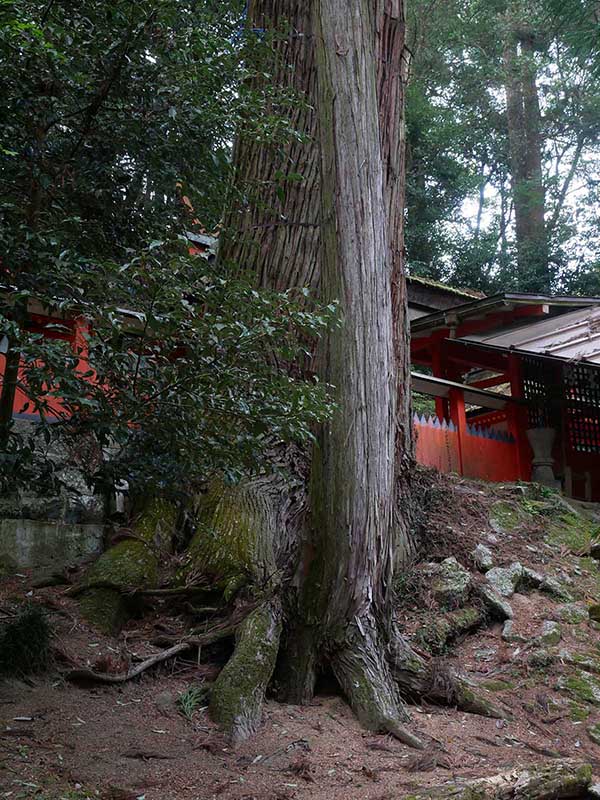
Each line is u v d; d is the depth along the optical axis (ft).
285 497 21.79
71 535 22.22
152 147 15.12
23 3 13.07
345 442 17.51
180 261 12.30
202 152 15.44
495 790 13.64
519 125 80.79
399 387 24.86
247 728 15.49
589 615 22.85
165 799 12.48
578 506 33.12
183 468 14.26
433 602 21.93
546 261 73.20
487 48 79.56
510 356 37.93
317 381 15.38
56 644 16.88
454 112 80.79
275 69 24.88
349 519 17.48
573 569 25.41
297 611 18.07
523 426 37.06
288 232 24.59
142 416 13.23
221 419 13.83
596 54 40.96
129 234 15.78
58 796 11.93
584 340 32.48
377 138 18.76
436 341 39.96
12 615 17.83
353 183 18.25
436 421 34.50
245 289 12.72
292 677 17.57
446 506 26.99
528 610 22.63
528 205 79.30
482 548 24.84
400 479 24.58
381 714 16.42
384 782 13.92
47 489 14.21
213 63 15.06
